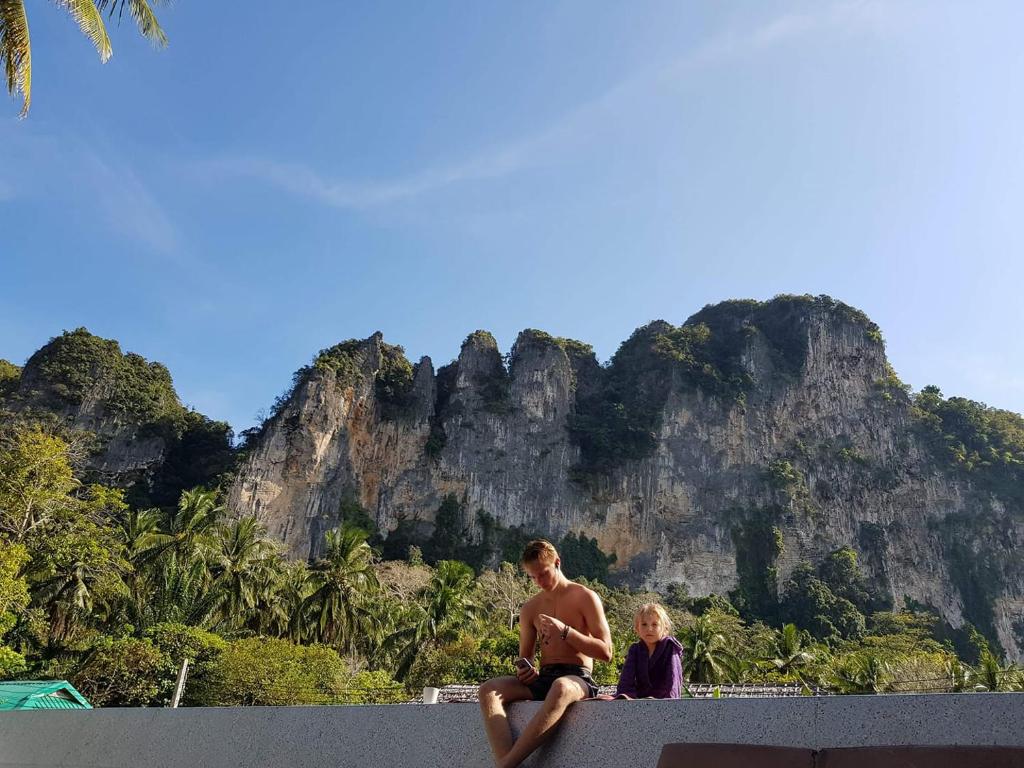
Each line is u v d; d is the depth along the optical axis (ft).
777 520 520.83
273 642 149.18
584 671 17.66
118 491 142.82
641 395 573.33
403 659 181.78
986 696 12.29
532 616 19.13
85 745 23.76
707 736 14.35
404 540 480.64
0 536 122.31
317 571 191.72
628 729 15.20
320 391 492.95
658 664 19.43
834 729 13.29
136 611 171.32
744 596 486.38
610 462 534.78
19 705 67.62
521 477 522.06
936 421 604.08
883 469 568.82
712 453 541.34
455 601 193.06
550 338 583.58
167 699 135.54
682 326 651.25
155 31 51.85
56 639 152.15
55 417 431.84
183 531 189.98
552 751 15.97
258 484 452.76
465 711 17.51
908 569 528.63
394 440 521.65
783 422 572.10
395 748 18.10
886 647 322.75
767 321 636.89
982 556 539.70
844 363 611.47
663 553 504.84
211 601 174.29
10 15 46.93
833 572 502.79
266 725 20.49
